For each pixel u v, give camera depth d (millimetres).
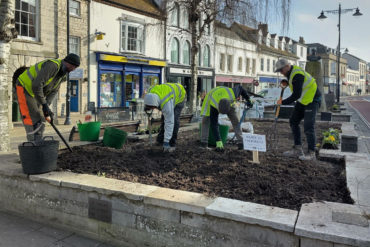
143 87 23516
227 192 3498
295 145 5293
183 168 4469
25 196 3977
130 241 3252
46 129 12391
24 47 15047
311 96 4977
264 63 40844
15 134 11086
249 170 4328
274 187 3625
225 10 13836
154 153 5332
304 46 53000
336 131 7176
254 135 4629
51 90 4719
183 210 2922
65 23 17188
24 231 3604
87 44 18969
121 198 3266
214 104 5414
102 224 3408
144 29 22578
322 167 4703
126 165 4617
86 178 3734
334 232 2387
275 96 18172
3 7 5594
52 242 3354
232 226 2732
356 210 2842
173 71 25812
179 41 26219
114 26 20609
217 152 5484
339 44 33688
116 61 20609
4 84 5656
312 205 2965
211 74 30344
